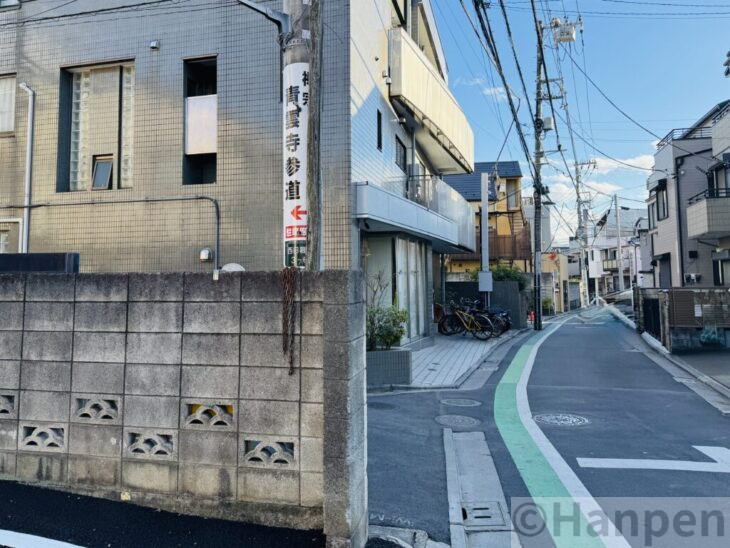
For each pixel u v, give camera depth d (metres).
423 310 13.70
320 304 3.16
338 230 7.66
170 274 3.41
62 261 4.22
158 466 3.38
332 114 7.77
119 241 8.63
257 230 8.14
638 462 4.82
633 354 11.91
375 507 3.80
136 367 3.44
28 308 3.65
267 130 8.17
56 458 3.57
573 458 4.95
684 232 17.33
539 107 17.50
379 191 8.22
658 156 19.48
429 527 3.50
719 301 11.48
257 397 3.24
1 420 3.68
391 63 9.76
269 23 8.23
